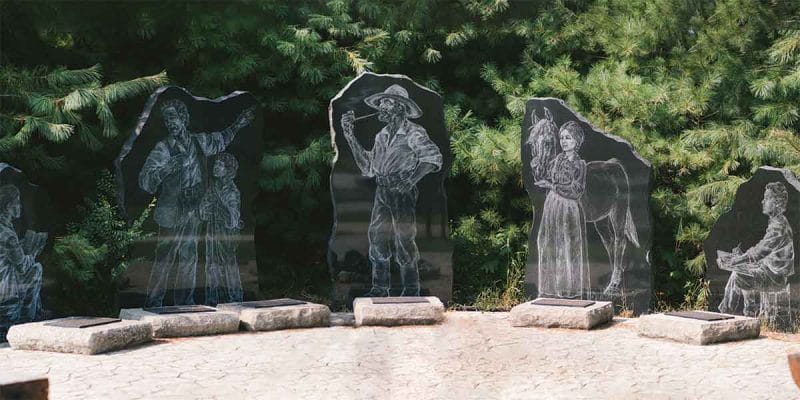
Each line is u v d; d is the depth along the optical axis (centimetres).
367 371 623
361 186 905
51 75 884
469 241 1011
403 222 912
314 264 1102
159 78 907
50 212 786
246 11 1029
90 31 1032
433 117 922
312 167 1022
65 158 972
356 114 904
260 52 1052
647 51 1062
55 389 563
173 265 851
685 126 1029
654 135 999
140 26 1009
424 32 1103
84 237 834
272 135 1105
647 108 991
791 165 930
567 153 900
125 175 824
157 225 842
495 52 1147
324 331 785
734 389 572
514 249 1014
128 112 1034
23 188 764
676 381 595
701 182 973
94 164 1003
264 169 991
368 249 906
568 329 793
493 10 1078
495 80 1068
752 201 821
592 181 891
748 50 1027
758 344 727
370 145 906
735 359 666
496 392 567
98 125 984
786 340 748
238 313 790
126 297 824
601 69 1038
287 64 1027
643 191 875
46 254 782
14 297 755
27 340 685
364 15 1092
